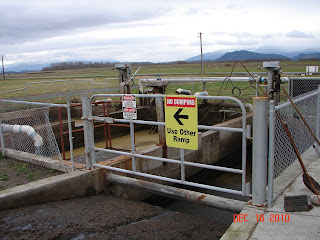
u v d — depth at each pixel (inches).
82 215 185.5
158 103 295.7
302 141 227.6
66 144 436.8
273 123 151.6
